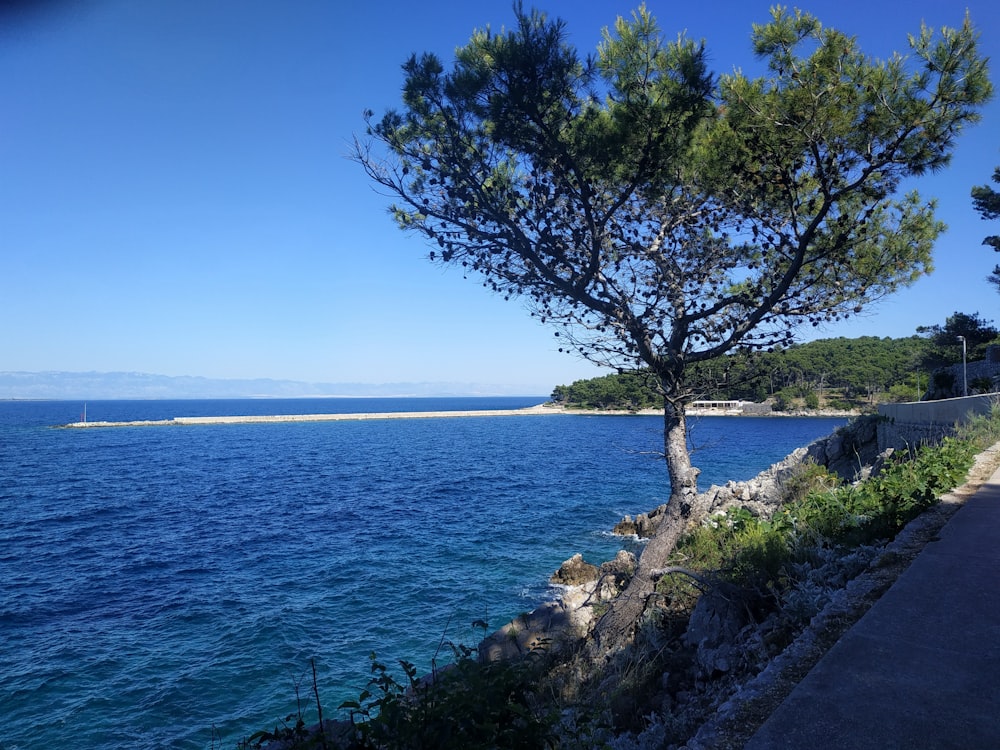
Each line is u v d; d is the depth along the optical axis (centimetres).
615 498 3662
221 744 1090
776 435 8669
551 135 808
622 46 795
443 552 2386
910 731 274
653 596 967
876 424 2141
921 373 7625
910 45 777
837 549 729
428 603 1797
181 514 3344
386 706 364
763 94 827
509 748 345
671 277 915
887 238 948
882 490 828
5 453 7369
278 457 6812
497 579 2017
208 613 1755
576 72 789
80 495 4075
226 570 2216
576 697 745
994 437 1244
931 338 5019
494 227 884
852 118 783
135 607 1830
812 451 2322
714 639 751
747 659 618
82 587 2036
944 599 429
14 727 1168
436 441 9225
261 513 3341
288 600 1852
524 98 770
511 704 362
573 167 822
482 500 3650
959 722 279
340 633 1580
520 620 1098
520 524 2908
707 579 852
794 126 802
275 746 497
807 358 13775
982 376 3556
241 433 11612
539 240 873
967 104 761
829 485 1662
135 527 3008
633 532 2628
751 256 985
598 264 887
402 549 2450
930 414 1706
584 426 13262
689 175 908
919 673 328
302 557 2372
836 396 13425
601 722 484
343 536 2722
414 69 819
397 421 16725
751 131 838
